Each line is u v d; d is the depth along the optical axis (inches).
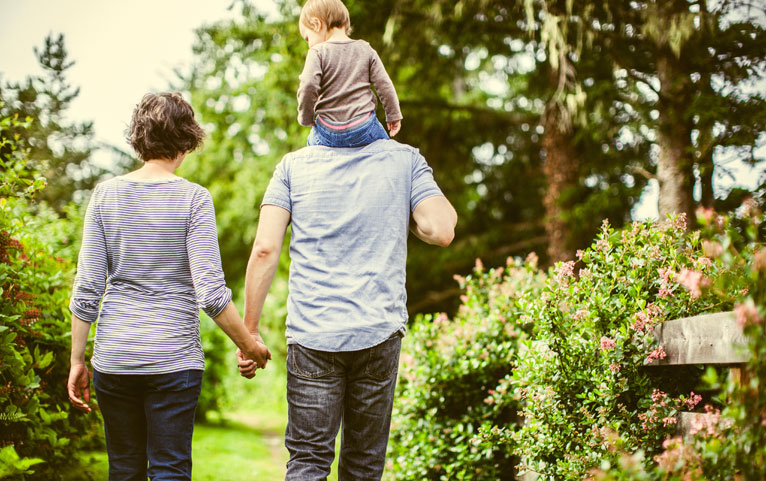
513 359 157.8
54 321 141.6
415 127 430.9
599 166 364.8
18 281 126.8
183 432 92.7
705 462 71.2
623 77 285.0
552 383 113.1
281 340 593.9
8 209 126.9
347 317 84.1
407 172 90.4
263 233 89.4
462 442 157.8
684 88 248.8
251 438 293.9
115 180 95.5
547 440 111.9
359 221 86.7
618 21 271.7
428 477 161.6
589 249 115.6
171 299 93.2
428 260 484.1
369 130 90.7
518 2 289.4
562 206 357.1
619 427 101.8
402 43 351.9
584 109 301.0
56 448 135.0
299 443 84.7
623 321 108.0
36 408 119.4
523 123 452.1
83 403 97.3
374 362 84.5
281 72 405.4
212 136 505.7
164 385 91.1
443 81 422.9
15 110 275.4
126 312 91.6
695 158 241.6
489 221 524.1
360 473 86.8
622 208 342.3
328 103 91.9
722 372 87.7
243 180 530.6
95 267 92.4
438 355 166.6
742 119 226.7
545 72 363.9
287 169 92.1
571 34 275.1
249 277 89.4
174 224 93.2
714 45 241.8
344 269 85.9
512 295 168.1
